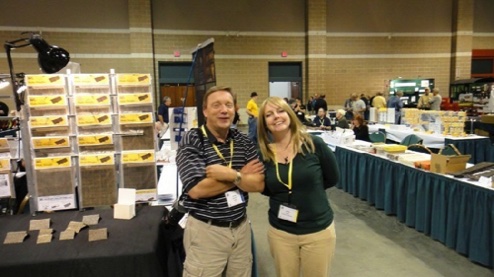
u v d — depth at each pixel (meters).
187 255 1.37
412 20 10.37
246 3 9.65
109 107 1.88
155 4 9.18
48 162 1.81
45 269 1.34
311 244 1.51
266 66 9.92
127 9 8.96
